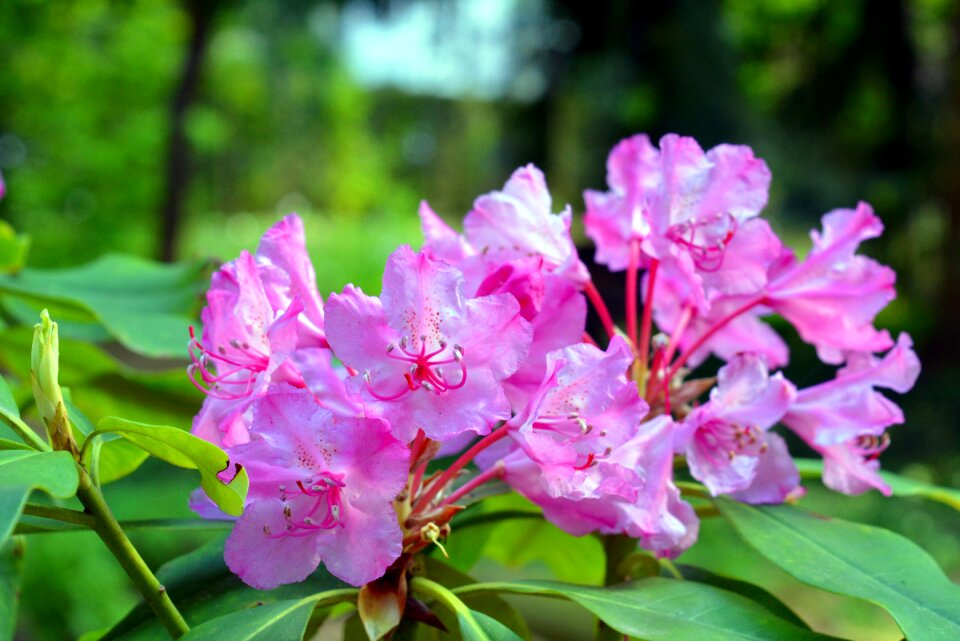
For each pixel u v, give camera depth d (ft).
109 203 15.21
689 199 1.65
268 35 21.97
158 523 1.58
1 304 2.44
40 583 5.33
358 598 1.45
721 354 1.82
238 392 1.48
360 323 1.38
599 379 1.46
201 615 1.55
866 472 1.73
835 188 14.93
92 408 2.32
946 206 12.69
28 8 14.11
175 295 2.50
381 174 36.11
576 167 16.37
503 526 2.08
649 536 1.54
